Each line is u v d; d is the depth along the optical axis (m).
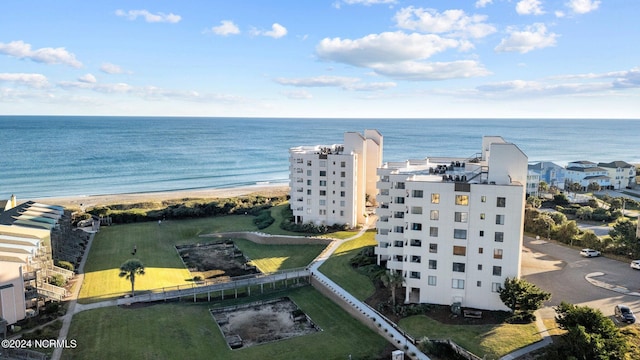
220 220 116.56
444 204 59.91
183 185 188.38
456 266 60.28
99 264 81.44
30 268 60.38
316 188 105.00
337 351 51.81
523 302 53.75
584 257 78.25
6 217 82.25
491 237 58.44
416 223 61.28
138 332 55.41
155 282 73.06
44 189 171.12
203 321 60.00
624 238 78.88
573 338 43.12
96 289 68.88
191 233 105.75
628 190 156.12
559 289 63.69
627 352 43.78
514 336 51.06
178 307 63.97
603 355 40.66
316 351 51.91
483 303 59.69
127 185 183.75
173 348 52.16
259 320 60.84
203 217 120.25
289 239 96.25
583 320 44.75
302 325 59.28
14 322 55.62
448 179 63.78
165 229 108.44
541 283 65.94
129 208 129.75
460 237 59.72
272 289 72.38
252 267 82.38
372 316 58.69
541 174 160.62
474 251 59.34
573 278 68.00
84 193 166.38
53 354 49.22
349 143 107.19
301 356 50.78
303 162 104.94
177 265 83.06
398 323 56.72
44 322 56.75
